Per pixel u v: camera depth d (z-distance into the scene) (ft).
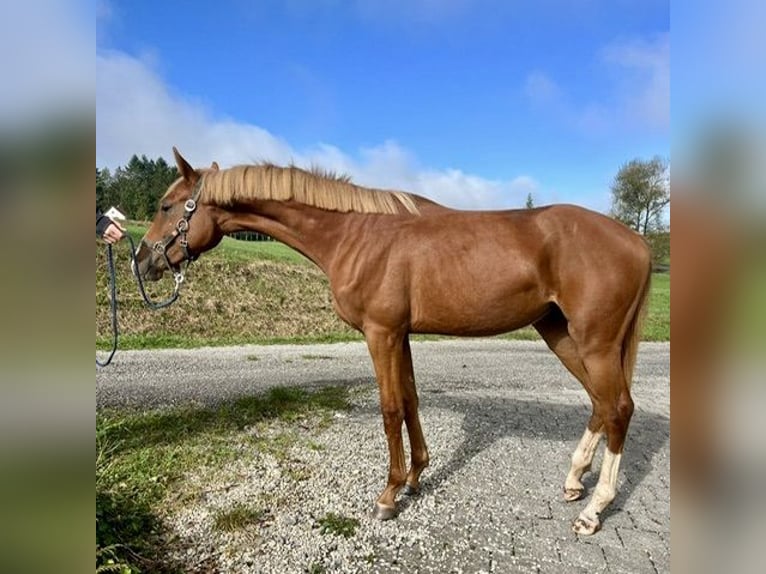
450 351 31.73
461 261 8.52
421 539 8.43
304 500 9.59
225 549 8.01
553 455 12.13
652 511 9.54
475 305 8.54
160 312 34.27
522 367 25.72
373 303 8.77
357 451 11.95
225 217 9.71
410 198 9.49
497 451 12.30
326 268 9.46
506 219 8.83
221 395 17.60
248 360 25.90
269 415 14.65
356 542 8.29
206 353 27.73
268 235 9.96
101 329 30.83
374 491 10.02
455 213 9.12
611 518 9.26
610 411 8.42
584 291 8.18
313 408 15.42
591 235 8.29
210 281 40.73
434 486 10.37
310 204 9.25
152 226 9.93
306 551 8.01
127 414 14.78
